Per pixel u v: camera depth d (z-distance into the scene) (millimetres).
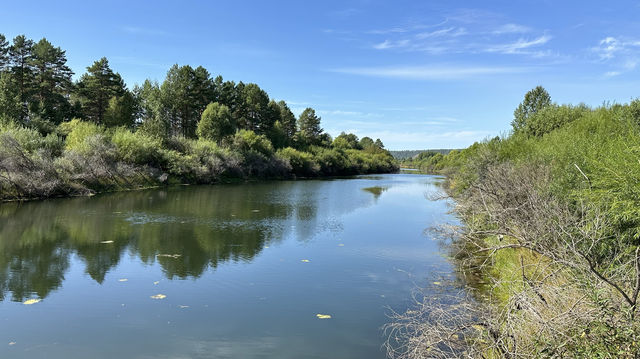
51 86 55812
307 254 13148
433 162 117188
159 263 11789
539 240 5328
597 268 5293
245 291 9562
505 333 4508
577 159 9523
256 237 15680
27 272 10734
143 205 23938
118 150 35125
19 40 51656
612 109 16266
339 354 6523
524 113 43656
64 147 31922
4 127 31000
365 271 11227
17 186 23484
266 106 88188
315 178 69375
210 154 48594
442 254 13188
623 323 3859
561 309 4629
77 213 20141
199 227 17438
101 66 57594
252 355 6496
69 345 6770
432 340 4898
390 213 22953
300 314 8211
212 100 75625
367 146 145750
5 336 7070
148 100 68250
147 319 7879
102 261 11875
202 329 7457
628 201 6047
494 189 9844
